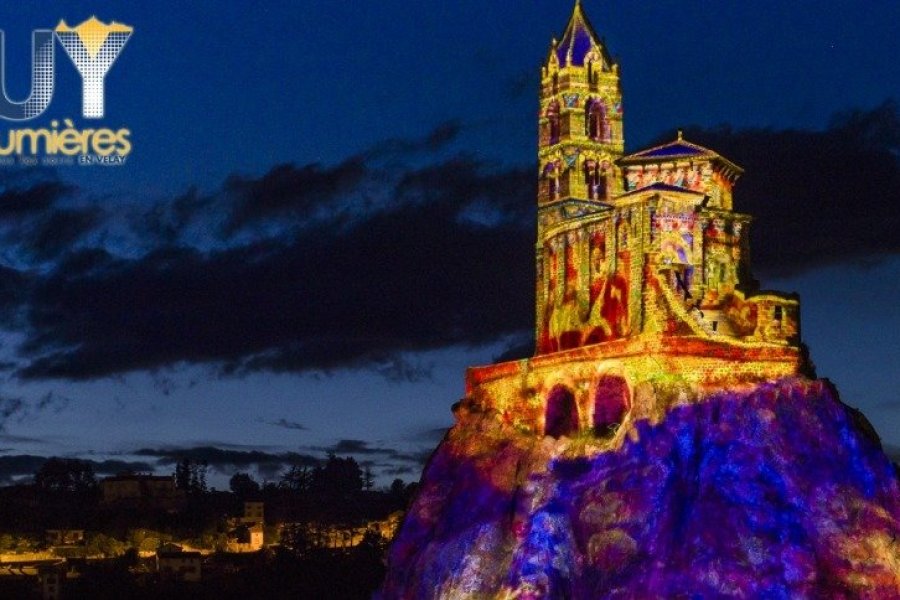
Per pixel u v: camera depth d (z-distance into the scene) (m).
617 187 119.88
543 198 125.44
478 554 99.31
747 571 89.94
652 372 98.12
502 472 103.94
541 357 106.69
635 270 101.69
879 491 96.19
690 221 102.25
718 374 98.31
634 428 97.50
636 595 91.06
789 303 101.31
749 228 105.50
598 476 97.62
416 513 108.25
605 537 94.38
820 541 92.38
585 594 93.81
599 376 101.75
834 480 95.00
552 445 102.06
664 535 92.69
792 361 99.25
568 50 125.19
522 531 98.94
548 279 111.69
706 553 90.75
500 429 108.38
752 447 95.31
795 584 89.94
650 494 94.31
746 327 101.69
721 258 103.62
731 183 112.81
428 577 101.81
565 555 94.94
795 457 95.44
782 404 97.62
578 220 108.06
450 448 110.50
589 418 102.19
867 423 102.88
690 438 96.00
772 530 91.56
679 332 98.62
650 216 101.56
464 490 105.44
